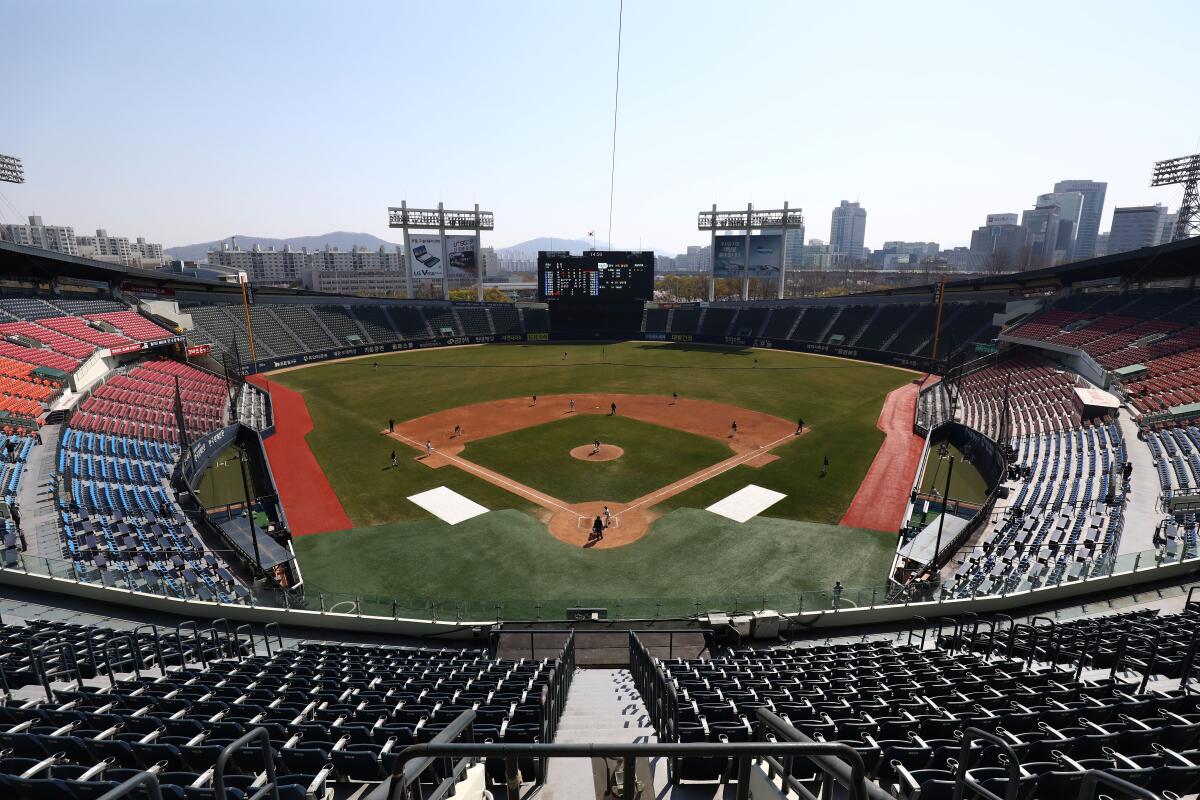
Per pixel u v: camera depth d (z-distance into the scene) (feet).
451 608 75.97
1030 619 63.98
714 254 345.10
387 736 33.04
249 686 43.09
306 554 94.43
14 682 44.24
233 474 129.59
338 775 30.30
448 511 109.91
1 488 97.35
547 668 50.65
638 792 25.85
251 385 201.05
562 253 306.55
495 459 137.59
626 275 307.58
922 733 32.45
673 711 30.37
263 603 70.85
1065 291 231.91
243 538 98.27
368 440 152.35
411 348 297.94
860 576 87.56
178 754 30.30
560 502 113.70
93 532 84.94
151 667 51.65
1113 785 14.39
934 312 266.98
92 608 67.72
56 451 112.27
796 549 95.30
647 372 238.07
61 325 178.70
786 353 281.95
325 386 214.28
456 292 528.22
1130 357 160.66
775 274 334.24
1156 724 33.47
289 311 280.31
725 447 145.48
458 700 40.04
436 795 19.77
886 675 44.75
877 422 166.71
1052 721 33.58
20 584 70.08
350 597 73.56
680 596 82.53
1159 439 113.39
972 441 141.49
